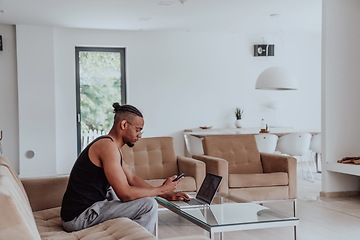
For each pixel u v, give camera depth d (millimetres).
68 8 7438
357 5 6602
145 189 3111
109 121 9711
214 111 10133
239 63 10258
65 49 9250
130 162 5430
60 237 2719
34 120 8961
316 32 10250
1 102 8930
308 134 7902
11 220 1778
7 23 8703
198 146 7836
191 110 10000
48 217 3289
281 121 10602
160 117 9828
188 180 5051
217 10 7742
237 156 5883
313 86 10773
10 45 8914
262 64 10414
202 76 10047
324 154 6508
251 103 10367
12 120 9008
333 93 6527
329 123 6512
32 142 8961
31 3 7086
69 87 9289
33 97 8945
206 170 5484
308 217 5188
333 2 6504
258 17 8391
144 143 5566
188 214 3350
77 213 2982
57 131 9234
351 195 6570
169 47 9844
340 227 4699
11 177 2582
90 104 9594
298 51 10641
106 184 3137
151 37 9734
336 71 6539
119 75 9727
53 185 3535
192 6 7414
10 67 8945
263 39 10375
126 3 7148
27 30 8867
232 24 9039
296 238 3170
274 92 10516
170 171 5559
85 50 9500
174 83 9891
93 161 3053
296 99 10680
